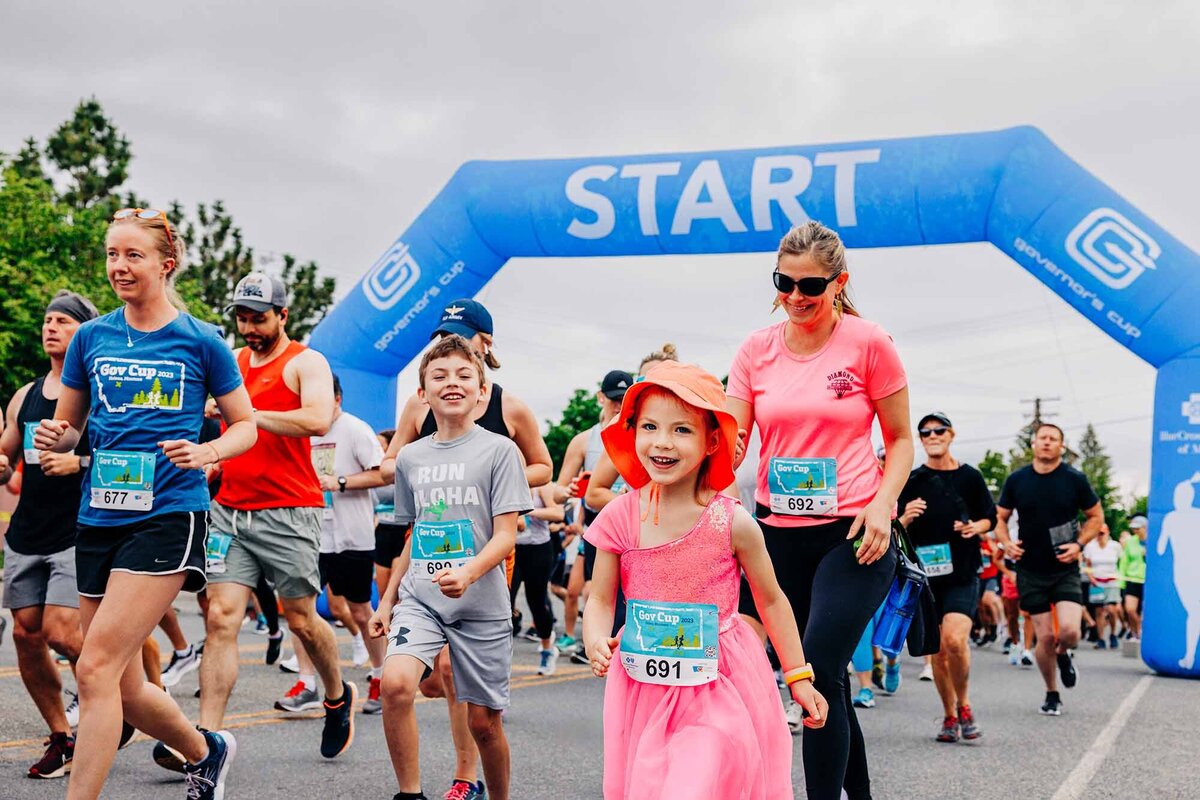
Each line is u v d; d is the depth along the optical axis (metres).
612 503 3.46
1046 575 8.76
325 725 5.84
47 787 4.89
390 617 4.71
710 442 3.35
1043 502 8.72
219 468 5.51
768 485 4.30
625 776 3.29
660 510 3.39
